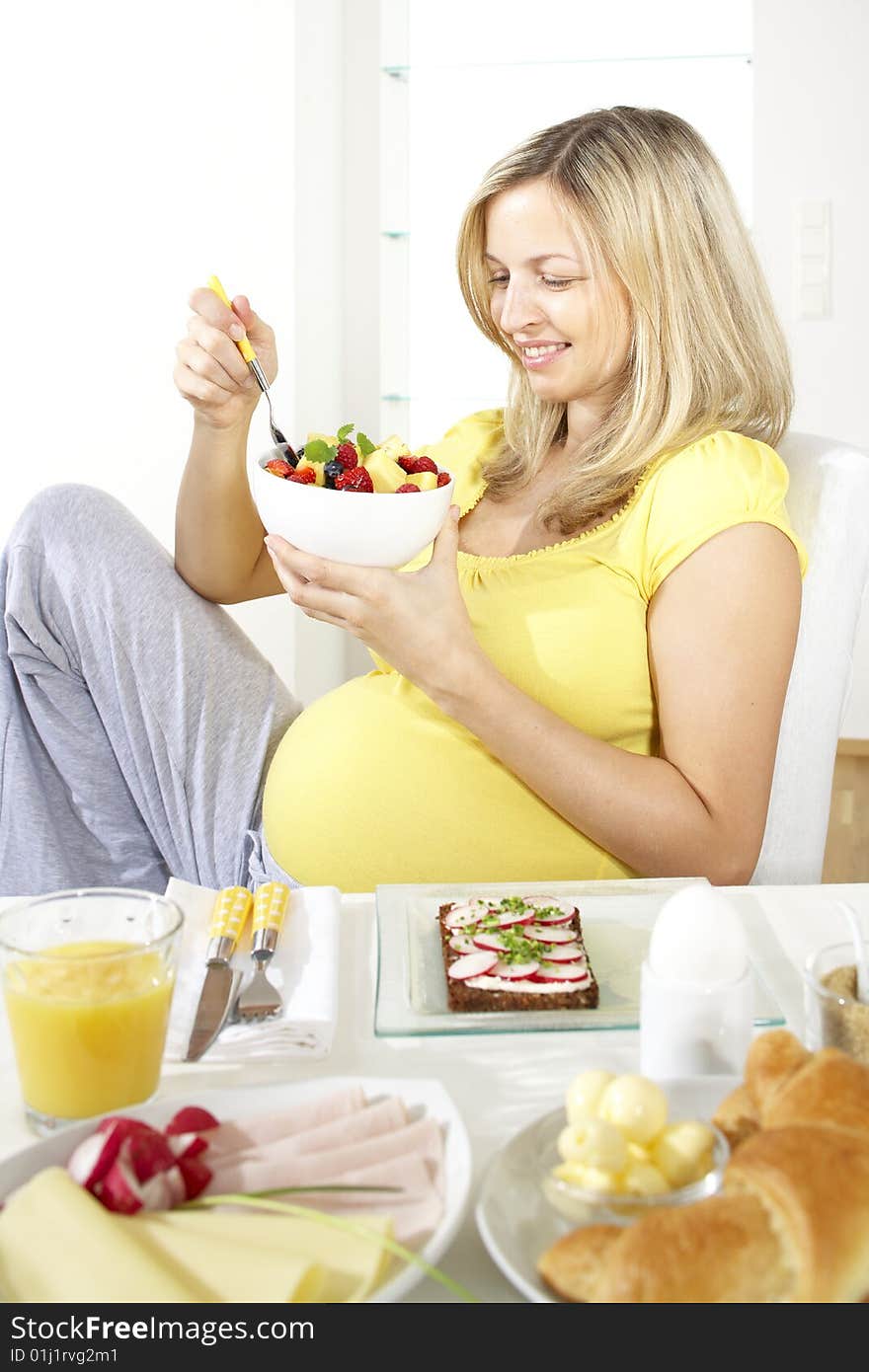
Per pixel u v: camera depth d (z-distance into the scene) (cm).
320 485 125
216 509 173
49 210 290
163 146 287
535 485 163
